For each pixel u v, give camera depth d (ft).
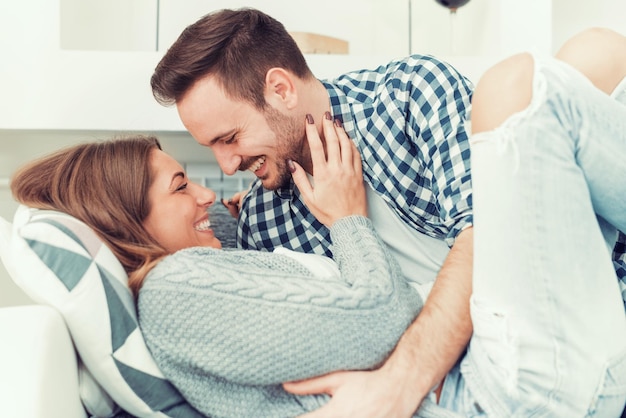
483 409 2.72
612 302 2.53
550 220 2.42
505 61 2.59
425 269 4.29
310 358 2.73
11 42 5.25
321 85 4.10
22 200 3.21
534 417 2.58
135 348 2.77
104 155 3.33
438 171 3.65
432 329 2.89
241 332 2.71
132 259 3.13
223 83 3.66
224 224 5.39
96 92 5.33
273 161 3.99
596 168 2.50
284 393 2.88
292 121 3.86
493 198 2.48
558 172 2.42
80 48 5.98
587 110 2.45
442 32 6.94
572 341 2.47
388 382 2.73
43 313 2.50
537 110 2.41
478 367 2.74
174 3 6.57
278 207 4.58
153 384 2.81
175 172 3.53
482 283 2.59
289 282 2.81
